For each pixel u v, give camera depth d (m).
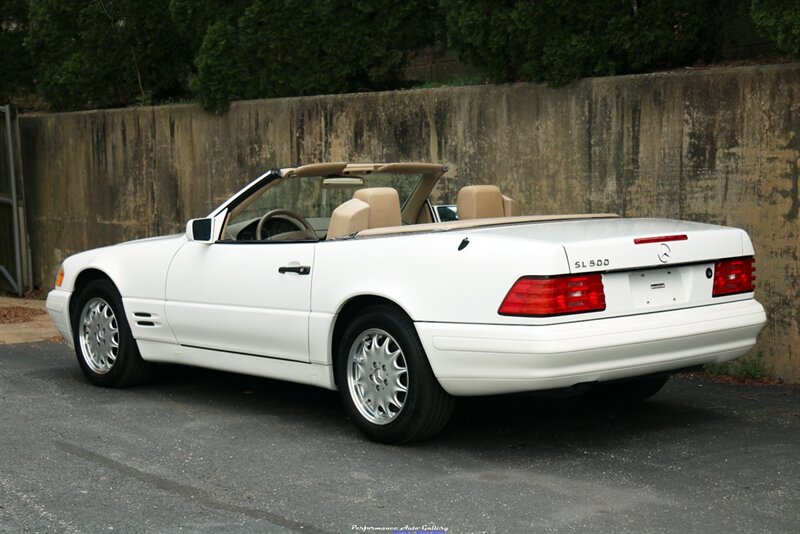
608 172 8.35
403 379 5.75
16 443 5.91
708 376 7.76
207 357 6.92
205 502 4.82
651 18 8.41
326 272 6.05
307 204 6.68
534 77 8.74
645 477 5.11
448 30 9.55
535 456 5.54
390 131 9.93
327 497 4.87
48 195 13.91
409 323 5.65
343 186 6.75
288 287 6.27
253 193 6.74
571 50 8.45
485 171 9.20
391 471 5.29
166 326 7.10
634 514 4.54
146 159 12.50
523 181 8.92
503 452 5.64
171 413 6.71
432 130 9.59
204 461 5.53
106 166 13.02
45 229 14.03
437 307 5.46
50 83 13.54
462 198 6.78
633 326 5.33
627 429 6.12
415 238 5.69
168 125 12.17
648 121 8.09
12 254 14.30
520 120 8.91
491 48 8.97
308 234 6.68
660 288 5.54
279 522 4.53
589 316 5.25
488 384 5.34
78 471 5.34
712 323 5.61
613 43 8.45
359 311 6.07
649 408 6.68
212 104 11.50
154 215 12.48
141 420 6.50
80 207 13.45
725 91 7.65
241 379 7.90
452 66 11.43
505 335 5.19
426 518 4.55
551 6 8.59
